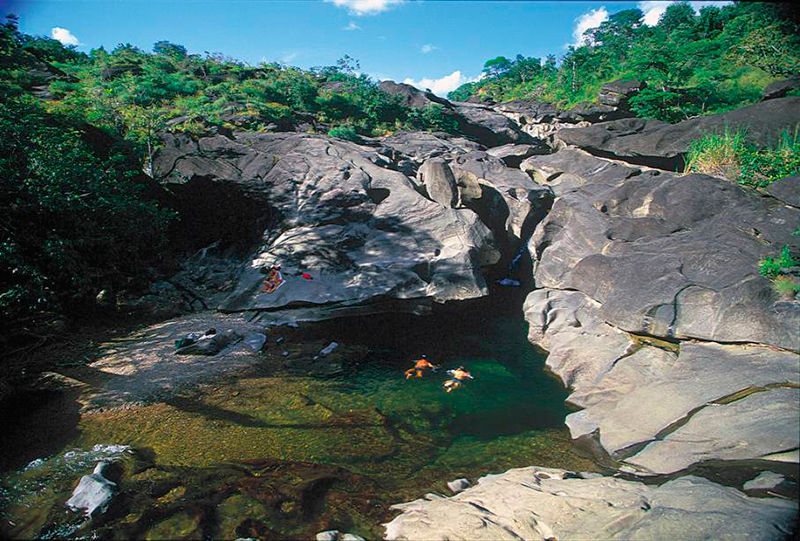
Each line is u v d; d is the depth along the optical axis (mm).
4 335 9516
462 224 14695
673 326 8250
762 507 4672
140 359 9883
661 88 24297
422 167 17641
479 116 36750
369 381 9219
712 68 22453
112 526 5016
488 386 9000
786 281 7500
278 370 9625
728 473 5516
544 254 14086
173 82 27672
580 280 11117
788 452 5410
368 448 6934
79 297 11719
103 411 7863
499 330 11961
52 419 7590
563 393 8711
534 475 6012
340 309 12789
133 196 13734
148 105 24531
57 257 10891
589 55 43656
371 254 14000
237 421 7625
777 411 5957
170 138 18062
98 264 12750
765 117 15438
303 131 25359
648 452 6301
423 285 13336
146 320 12102
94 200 12234
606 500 5141
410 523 5062
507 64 66312
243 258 14797
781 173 11992
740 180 12641
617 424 7078
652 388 7348
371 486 6012
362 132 29625
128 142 16812
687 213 11234
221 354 10219
